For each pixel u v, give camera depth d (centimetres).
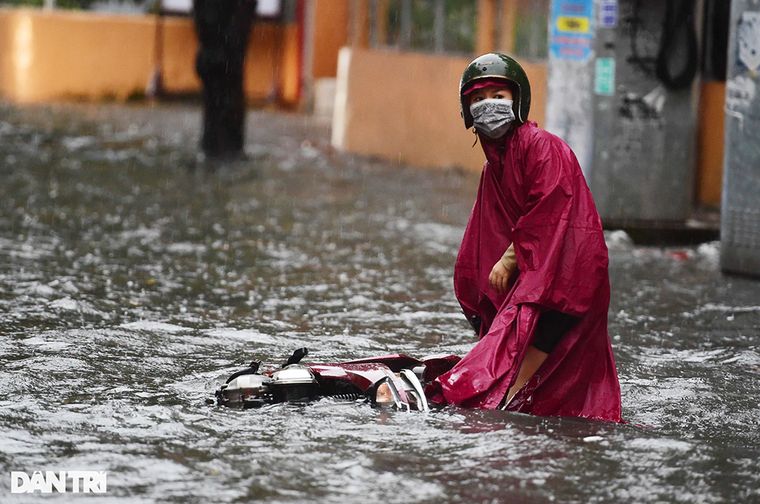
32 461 1327
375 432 1429
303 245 2950
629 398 1670
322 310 2239
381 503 1205
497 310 1584
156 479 1273
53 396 1596
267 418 1489
